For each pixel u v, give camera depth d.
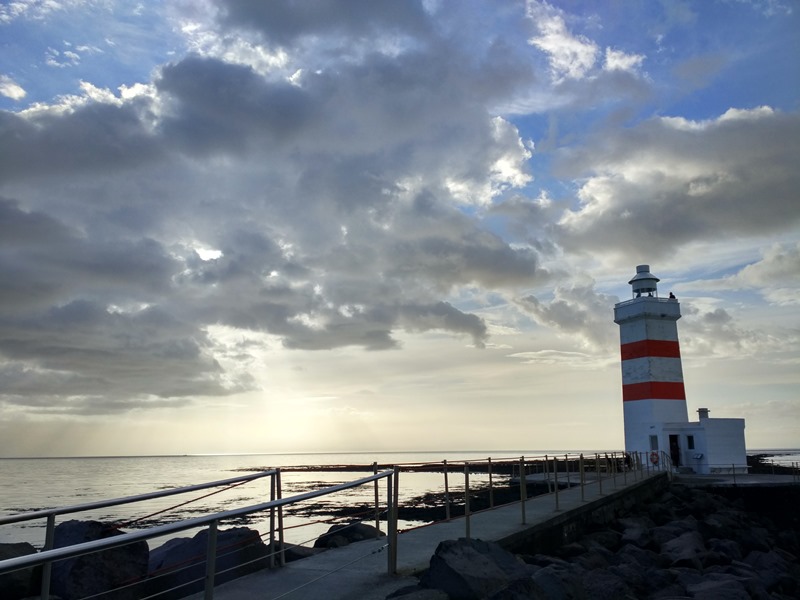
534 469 63.34
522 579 7.54
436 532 12.71
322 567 9.04
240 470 150.88
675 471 35.78
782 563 16.64
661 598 11.02
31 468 187.25
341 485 7.56
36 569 8.09
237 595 7.44
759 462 90.31
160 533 4.81
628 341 39.38
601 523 19.20
